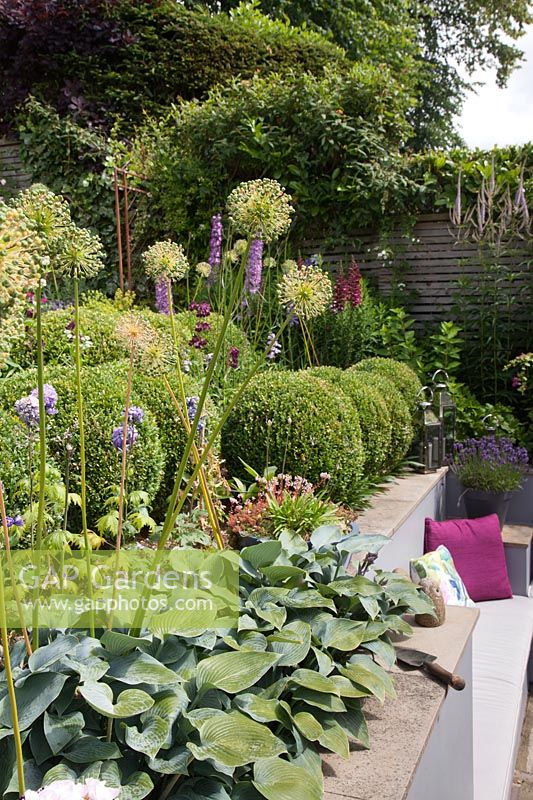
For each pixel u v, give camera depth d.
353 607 2.09
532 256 6.39
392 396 4.76
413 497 4.11
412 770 1.53
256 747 1.27
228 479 3.45
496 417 5.84
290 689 1.66
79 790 1.03
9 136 8.23
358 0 11.77
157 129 7.69
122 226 7.46
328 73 7.29
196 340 3.88
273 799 1.31
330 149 6.70
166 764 1.24
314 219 6.93
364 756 1.60
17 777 1.17
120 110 8.30
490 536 4.39
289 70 7.45
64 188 7.55
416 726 1.73
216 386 4.02
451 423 5.46
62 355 3.80
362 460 3.64
